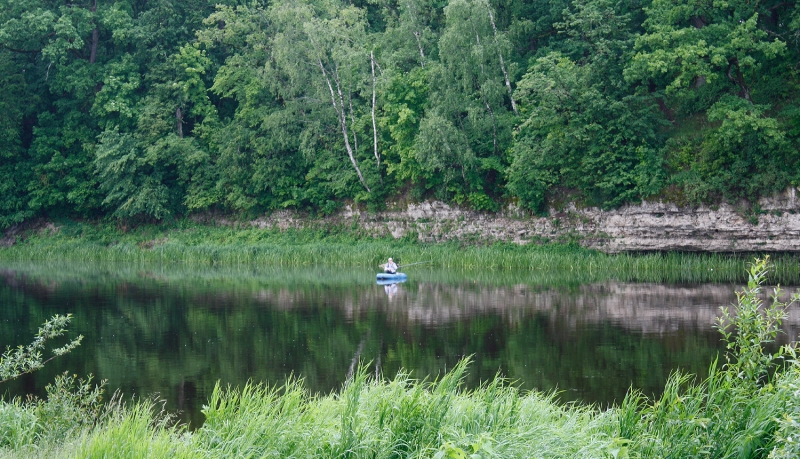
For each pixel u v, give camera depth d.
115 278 37.03
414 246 45.03
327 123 50.25
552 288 31.08
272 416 9.27
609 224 40.19
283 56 46.28
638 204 39.06
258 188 49.75
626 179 38.88
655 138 39.06
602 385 14.95
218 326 22.52
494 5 45.66
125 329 22.11
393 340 20.02
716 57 34.81
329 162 48.97
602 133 39.47
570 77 39.09
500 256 40.44
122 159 49.56
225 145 50.41
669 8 37.91
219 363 17.47
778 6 38.91
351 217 48.78
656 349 18.22
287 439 8.73
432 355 18.05
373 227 47.75
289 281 35.16
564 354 17.86
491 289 31.16
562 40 46.97
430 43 47.97
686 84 36.75
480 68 43.28
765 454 8.57
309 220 49.81
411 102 45.50
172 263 46.38
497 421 9.41
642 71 37.62
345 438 8.59
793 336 18.98
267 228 50.62
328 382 15.59
